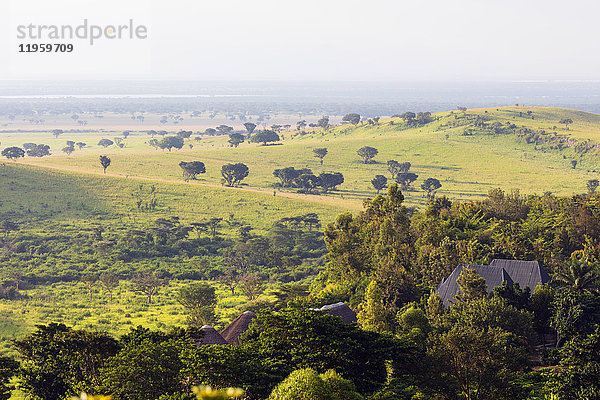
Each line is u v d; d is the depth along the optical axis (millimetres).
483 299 57375
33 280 124875
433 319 60562
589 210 96375
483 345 41906
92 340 45062
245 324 61625
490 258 76125
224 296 114250
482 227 94750
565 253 86562
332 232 102562
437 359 42312
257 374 37094
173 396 36531
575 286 62906
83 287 120375
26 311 100750
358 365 41438
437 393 42844
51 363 44875
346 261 89625
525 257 77438
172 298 112125
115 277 119625
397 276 75188
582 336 43906
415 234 92312
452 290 70188
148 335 47062
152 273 128375
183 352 39000
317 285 94438
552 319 58750
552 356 43312
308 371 33188
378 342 42438
